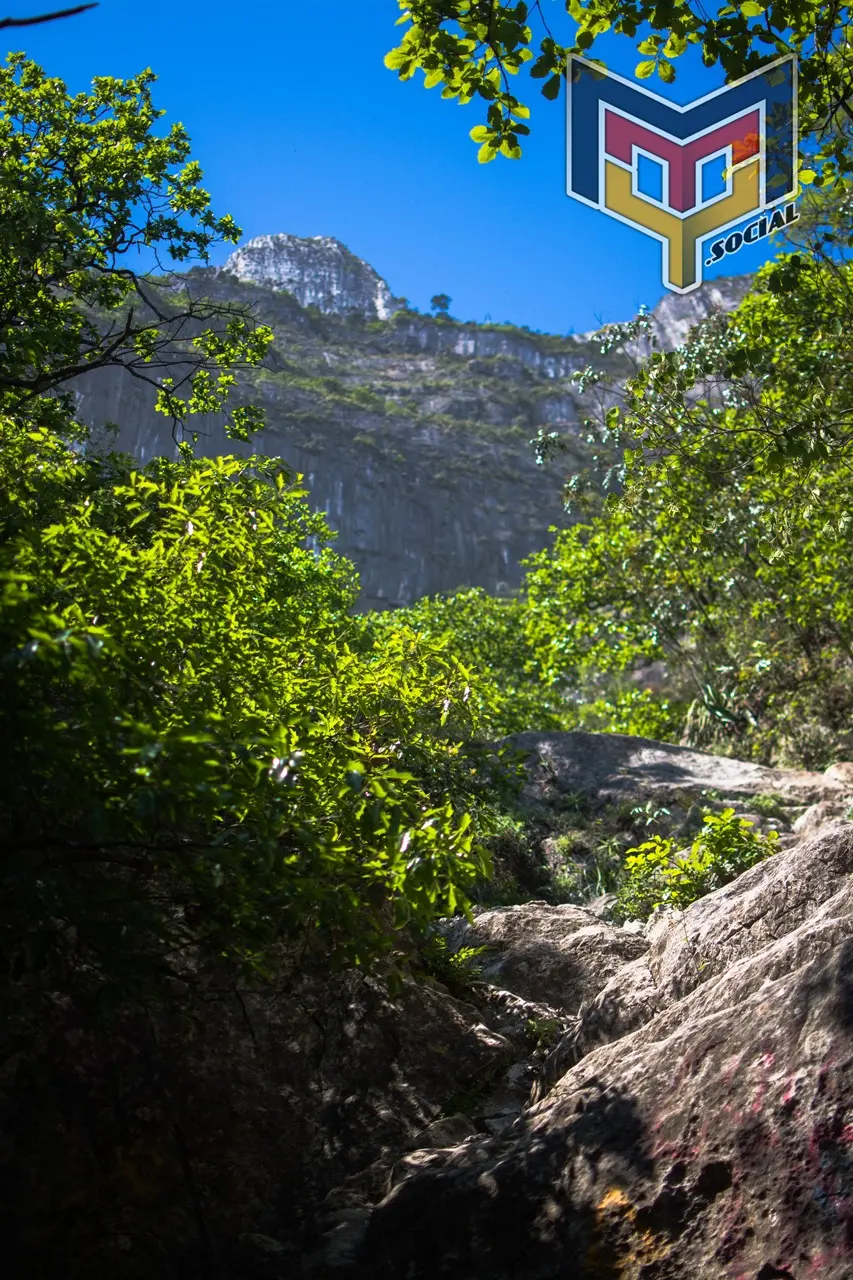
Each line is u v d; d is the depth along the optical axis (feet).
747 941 15.24
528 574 61.57
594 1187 10.82
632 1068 11.84
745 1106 10.33
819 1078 9.98
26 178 30.50
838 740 47.21
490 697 15.88
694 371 27.99
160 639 11.47
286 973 15.35
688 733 54.80
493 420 637.71
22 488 13.57
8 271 30.07
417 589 529.04
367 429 565.53
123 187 33.68
